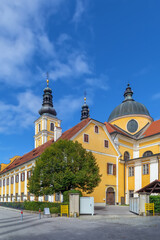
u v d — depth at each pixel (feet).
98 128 110.01
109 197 106.63
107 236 35.94
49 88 243.19
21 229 43.42
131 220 53.72
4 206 127.03
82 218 57.98
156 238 34.35
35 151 149.69
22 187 134.82
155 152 123.44
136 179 111.45
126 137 129.39
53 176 68.74
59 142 77.25
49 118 219.20
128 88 172.24
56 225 47.21
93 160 77.56
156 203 65.10
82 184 71.31
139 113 147.43
